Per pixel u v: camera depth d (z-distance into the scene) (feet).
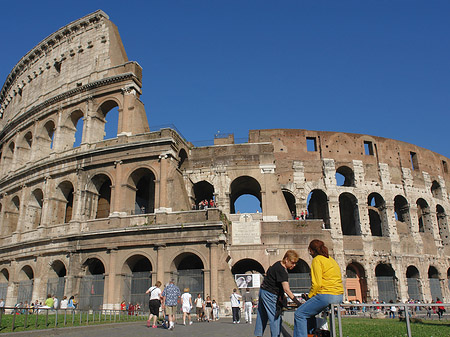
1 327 72.02
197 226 148.66
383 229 204.33
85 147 180.14
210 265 145.59
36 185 192.44
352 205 212.23
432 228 217.36
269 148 186.80
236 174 184.24
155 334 72.23
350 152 208.33
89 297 155.33
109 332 74.95
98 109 188.24
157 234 152.35
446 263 216.33
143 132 175.32
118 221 160.25
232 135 203.72
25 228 190.49
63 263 166.30
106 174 170.91
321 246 38.93
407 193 214.07
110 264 154.51
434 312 113.29
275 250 171.01
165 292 86.99
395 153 219.41
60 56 213.66
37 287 168.76
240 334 72.74
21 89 237.66
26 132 216.95
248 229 174.29
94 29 206.28
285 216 176.45
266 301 40.55
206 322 114.11
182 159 189.06
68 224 170.19
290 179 197.67
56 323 79.20
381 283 193.26
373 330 72.33
